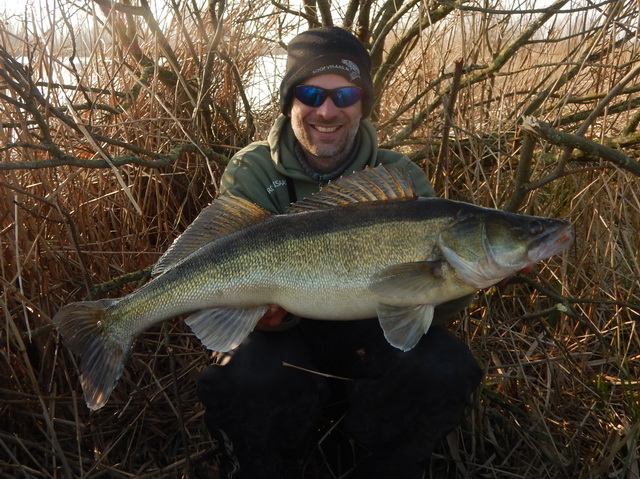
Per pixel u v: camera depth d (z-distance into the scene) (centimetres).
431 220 89
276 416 92
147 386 115
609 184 135
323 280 89
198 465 106
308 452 106
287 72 108
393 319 88
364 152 109
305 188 108
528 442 111
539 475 107
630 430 105
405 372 92
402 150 158
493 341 125
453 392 92
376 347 96
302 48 106
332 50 105
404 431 94
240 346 94
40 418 110
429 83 140
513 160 136
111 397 116
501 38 145
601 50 135
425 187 109
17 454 108
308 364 95
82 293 122
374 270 88
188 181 140
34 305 106
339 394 104
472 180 138
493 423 116
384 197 91
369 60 111
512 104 147
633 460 104
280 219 91
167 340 109
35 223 118
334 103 104
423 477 104
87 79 125
